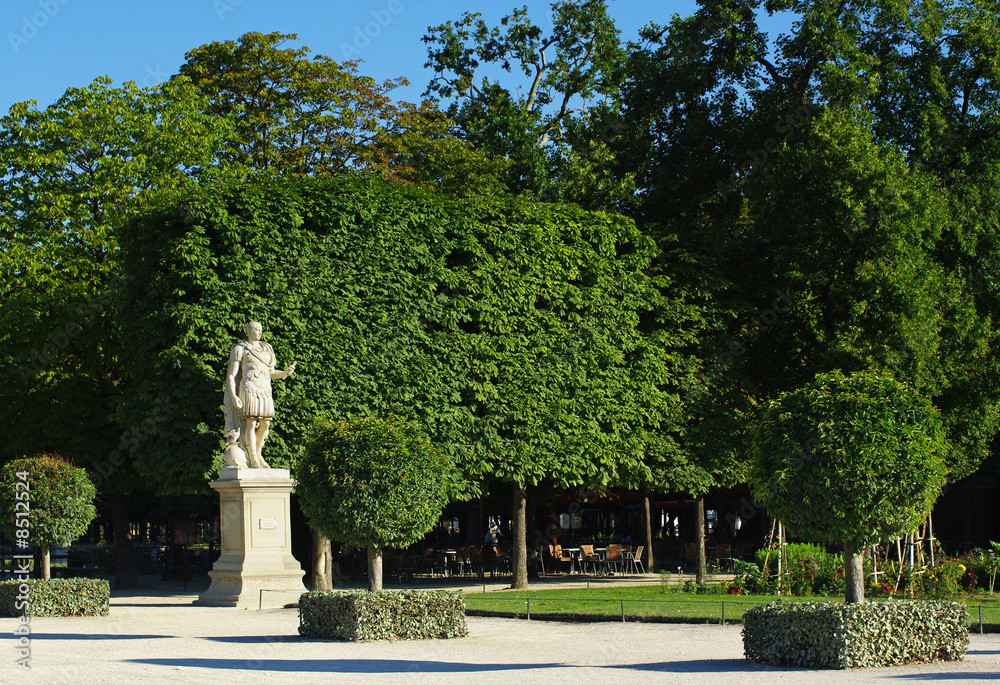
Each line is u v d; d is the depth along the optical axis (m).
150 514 42.91
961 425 29.41
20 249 29.19
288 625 17.86
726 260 31.31
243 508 22.42
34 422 28.94
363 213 25.70
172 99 32.47
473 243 26.98
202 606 22.33
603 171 33.56
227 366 23.59
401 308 25.72
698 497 27.91
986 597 21.14
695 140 33.28
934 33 30.23
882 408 12.62
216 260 24.16
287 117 37.41
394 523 15.15
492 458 25.92
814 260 28.77
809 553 23.67
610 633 16.22
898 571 21.95
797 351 31.77
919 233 28.05
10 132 30.81
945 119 30.23
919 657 12.36
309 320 24.75
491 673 11.79
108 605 20.14
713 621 17.52
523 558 26.25
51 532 19.84
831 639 11.95
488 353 26.33
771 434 12.98
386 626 15.18
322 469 15.28
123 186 30.08
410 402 25.25
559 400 26.69
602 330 28.05
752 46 32.91
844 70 29.19
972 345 28.83
